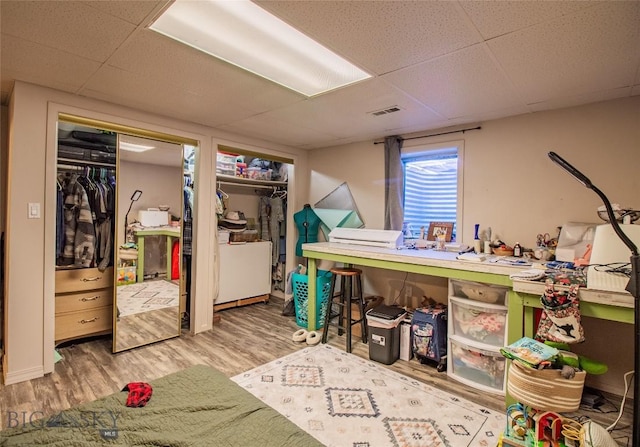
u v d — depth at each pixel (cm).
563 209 264
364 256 293
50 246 248
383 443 179
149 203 324
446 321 279
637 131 235
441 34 165
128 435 111
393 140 362
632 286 131
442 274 246
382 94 246
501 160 295
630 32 158
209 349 301
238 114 302
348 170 414
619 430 198
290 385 237
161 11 151
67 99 253
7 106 279
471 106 266
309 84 234
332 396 224
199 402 131
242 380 243
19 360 236
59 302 296
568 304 172
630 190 237
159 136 307
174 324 332
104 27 165
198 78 225
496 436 186
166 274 335
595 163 251
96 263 313
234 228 438
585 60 188
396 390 234
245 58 197
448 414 206
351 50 183
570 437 147
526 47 176
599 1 136
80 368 260
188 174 359
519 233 284
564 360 162
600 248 173
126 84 236
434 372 264
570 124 261
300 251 441
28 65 207
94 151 310
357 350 303
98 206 312
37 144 241
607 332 242
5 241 255
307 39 176
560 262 229
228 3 147
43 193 244
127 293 316
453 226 330
